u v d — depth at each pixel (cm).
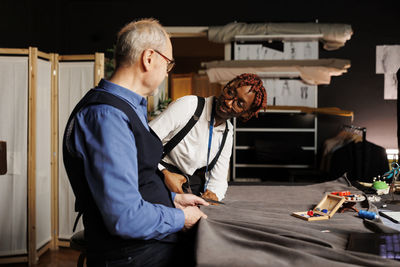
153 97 450
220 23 483
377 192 188
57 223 324
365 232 119
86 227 105
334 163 388
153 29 103
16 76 289
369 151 370
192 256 99
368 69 470
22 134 291
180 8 486
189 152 168
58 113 320
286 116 461
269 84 464
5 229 290
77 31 494
